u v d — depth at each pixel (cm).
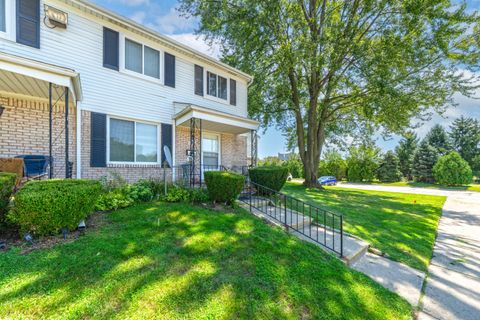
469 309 284
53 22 589
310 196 1020
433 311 279
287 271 308
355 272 345
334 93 1486
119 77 706
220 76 996
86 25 647
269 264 316
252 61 1328
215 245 350
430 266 410
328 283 297
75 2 612
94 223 397
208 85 948
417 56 1077
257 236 397
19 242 309
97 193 379
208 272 281
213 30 1232
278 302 247
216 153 1014
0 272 241
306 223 551
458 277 369
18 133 559
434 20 1038
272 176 771
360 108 1423
